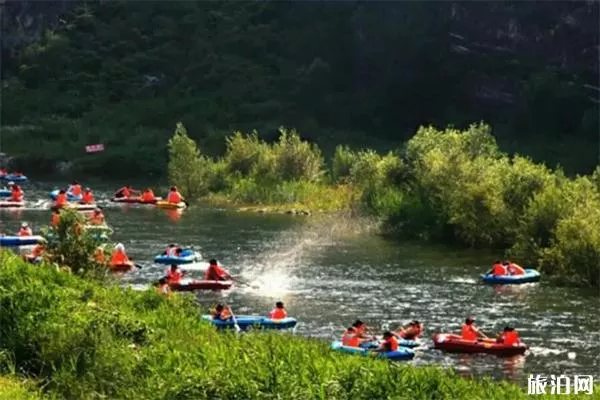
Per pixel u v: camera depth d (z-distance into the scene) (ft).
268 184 301.02
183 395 79.36
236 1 523.70
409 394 80.79
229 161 319.06
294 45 484.33
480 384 87.71
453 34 446.60
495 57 435.53
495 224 209.97
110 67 486.38
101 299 108.47
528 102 400.47
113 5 529.45
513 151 368.68
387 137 437.58
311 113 445.78
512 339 128.98
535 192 209.56
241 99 453.17
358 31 465.88
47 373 89.66
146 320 100.63
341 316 146.82
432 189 231.30
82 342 90.94
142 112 447.83
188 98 459.73
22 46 545.03
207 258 195.83
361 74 459.73
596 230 173.37
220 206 285.43
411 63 443.73
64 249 131.34
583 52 416.26
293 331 137.28
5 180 350.64
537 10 428.97
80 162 382.63
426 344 132.67
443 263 192.34
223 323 134.82
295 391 78.84
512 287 169.58
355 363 84.99
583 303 156.97
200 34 504.02
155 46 504.02
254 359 85.66
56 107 458.09
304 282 172.45
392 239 223.71
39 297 99.81
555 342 133.39
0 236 207.82
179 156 308.60
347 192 278.26
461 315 148.66
